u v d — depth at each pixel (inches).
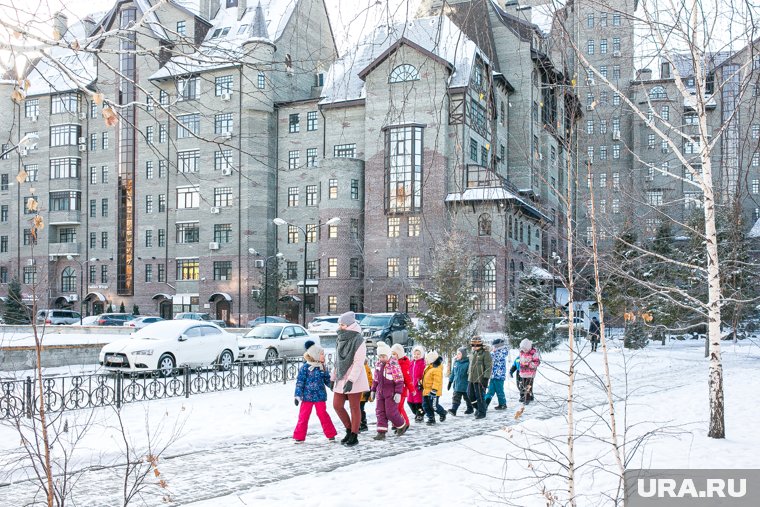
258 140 2425.0
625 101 400.8
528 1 2080.5
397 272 2166.6
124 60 2421.3
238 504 301.0
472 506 292.5
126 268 2704.2
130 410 567.8
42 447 404.2
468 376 588.1
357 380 452.1
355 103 2315.5
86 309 2773.1
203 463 399.2
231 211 2476.6
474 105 2048.5
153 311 2645.2
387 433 503.2
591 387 797.2
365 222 2230.6
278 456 419.8
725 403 628.4
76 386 550.6
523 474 355.6
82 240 2792.8
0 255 2874.0
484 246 1792.6
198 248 2539.4
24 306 258.2
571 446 238.2
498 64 2292.1
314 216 2469.2
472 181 1914.4
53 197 2805.1
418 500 303.0
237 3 2625.5
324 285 2325.3
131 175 2694.4
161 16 2568.9
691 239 870.4
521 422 548.4
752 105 360.2
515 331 1279.5
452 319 929.5
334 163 2311.8
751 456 386.6
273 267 2340.1
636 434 462.6
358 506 294.8
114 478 359.6
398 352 505.4
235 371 919.0
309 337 1124.5
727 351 1513.3
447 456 403.2
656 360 1223.5
